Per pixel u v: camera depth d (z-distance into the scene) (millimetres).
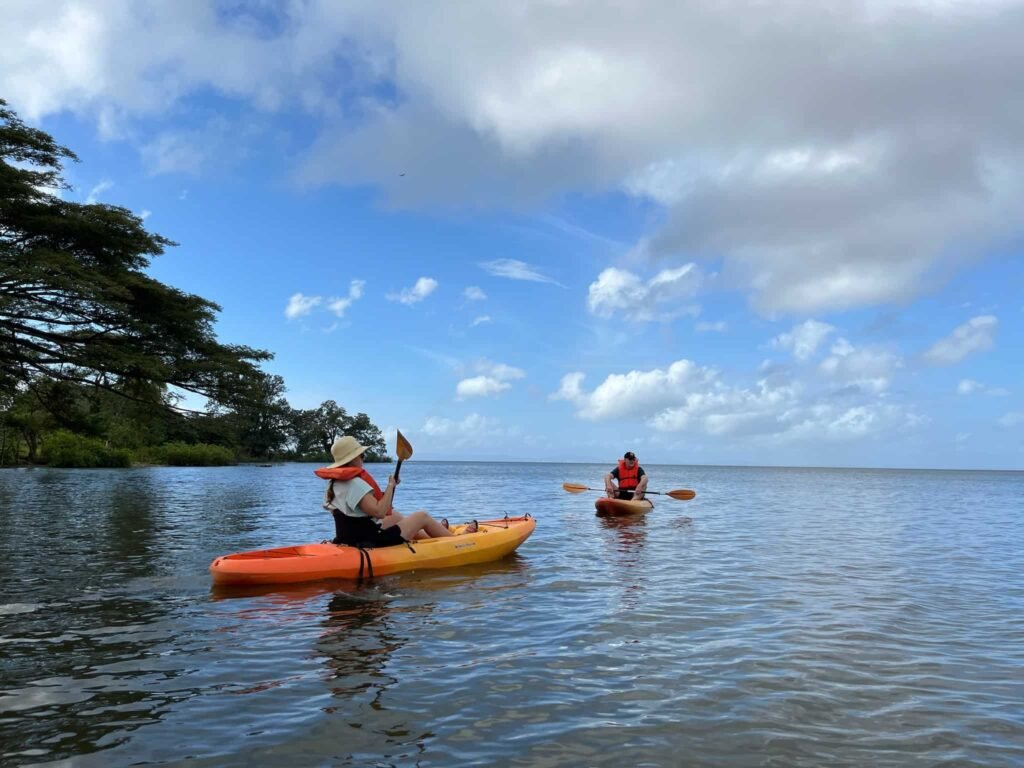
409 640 4723
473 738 3102
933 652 4535
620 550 9234
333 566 6895
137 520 13031
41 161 19609
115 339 20031
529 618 5363
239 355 22047
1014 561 8836
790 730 3223
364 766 2812
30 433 48719
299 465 86250
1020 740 3141
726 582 6953
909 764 2883
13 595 6133
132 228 19453
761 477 66062
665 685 3830
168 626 5070
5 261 16781
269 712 3387
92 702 3498
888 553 9438
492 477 49969
